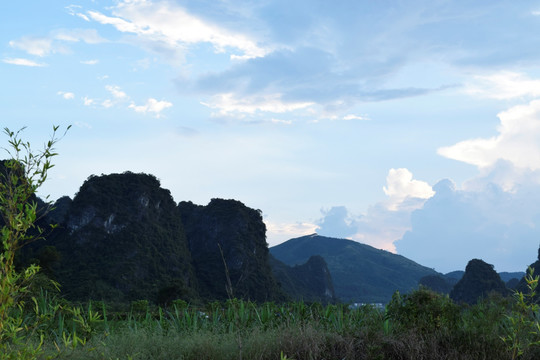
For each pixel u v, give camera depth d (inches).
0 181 98.0
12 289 99.3
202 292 4569.4
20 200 99.7
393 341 243.4
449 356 233.3
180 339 242.7
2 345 101.9
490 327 255.6
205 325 275.3
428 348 239.5
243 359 221.3
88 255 4055.1
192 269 4830.2
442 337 253.1
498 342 233.3
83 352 181.9
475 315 293.1
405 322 269.3
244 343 233.6
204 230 5433.1
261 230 5521.7
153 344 233.0
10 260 97.1
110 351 202.1
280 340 240.8
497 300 298.2
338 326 279.0
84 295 3405.5
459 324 265.7
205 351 225.9
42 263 2908.5
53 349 177.8
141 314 333.1
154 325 284.4
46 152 101.9
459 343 246.2
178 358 218.5
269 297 4795.8
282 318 304.0
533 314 227.0
